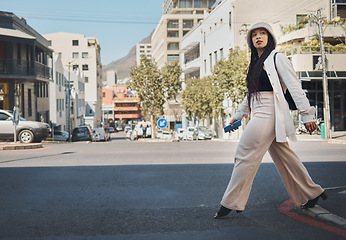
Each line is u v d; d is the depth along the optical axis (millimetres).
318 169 7789
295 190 3969
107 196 5277
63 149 15398
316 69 27375
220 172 7391
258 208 4371
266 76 3766
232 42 39188
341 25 30312
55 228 3787
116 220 4055
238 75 29188
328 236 3312
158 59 104750
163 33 92125
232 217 4000
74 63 103875
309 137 26344
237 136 35062
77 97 75812
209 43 48812
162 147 16828
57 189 5781
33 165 8953
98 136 43938
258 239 3291
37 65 32906
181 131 44469
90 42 109062
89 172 7562
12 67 29984
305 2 37000
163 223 3895
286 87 3844
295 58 27609
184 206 4637
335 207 4133
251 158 3812
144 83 34719
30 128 18875
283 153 3902
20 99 32688
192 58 61000
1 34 28641
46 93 45406
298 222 3748
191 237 3416
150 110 34875
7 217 4207
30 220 4082
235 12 38594
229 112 36594
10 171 7723
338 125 30859
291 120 3697
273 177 6578
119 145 19172
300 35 30594
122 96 148375
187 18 92000
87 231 3680
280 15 38500
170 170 7777
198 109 45031
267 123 3756
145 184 6168
